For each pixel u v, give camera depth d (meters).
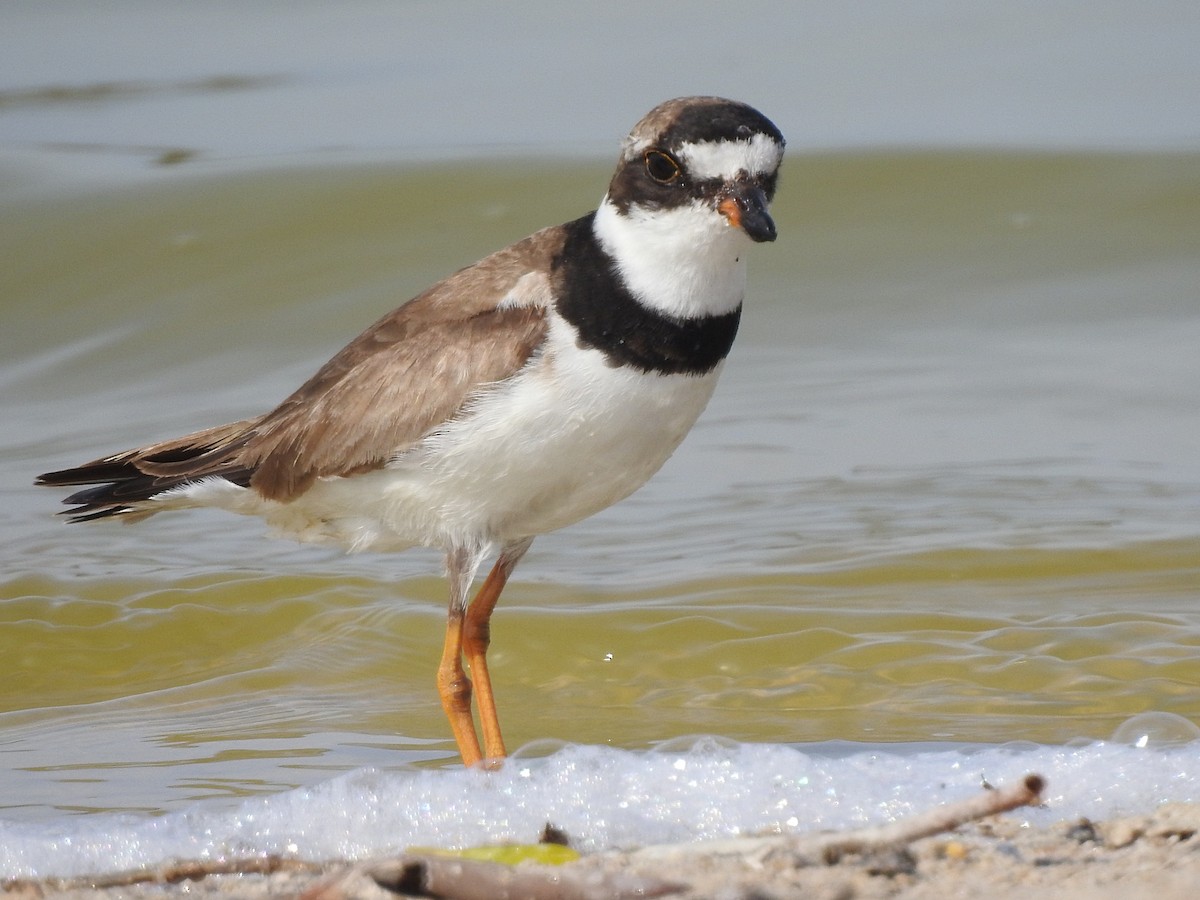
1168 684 10.59
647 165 8.95
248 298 20.09
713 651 11.67
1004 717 10.14
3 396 18.52
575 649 11.88
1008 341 18.31
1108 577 12.88
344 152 23.05
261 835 8.15
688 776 8.63
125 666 12.18
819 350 18.34
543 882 6.68
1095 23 27.20
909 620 12.02
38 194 21.97
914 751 9.40
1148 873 6.70
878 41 27.00
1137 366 17.47
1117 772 8.53
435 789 8.54
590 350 9.02
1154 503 14.30
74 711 11.18
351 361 9.74
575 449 9.22
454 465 9.35
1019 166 21.72
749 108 9.01
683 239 8.91
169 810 8.81
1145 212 20.80
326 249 20.80
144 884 7.44
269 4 30.41
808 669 11.28
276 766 9.75
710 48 27.06
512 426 9.13
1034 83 24.89
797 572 13.14
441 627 12.48
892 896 6.62
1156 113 23.39
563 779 8.68
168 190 21.89
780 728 10.19
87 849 8.01
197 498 10.25
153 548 14.55
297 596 13.16
